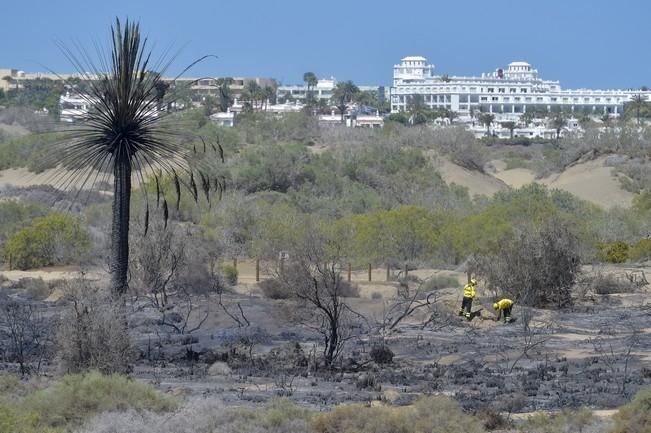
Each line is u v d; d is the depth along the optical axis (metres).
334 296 54.91
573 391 45.28
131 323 66.06
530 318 69.25
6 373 44.03
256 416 32.69
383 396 42.91
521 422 35.84
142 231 84.12
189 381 47.56
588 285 89.25
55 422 33.66
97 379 35.84
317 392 44.56
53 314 63.38
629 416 33.53
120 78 56.66
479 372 51.59
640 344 61.38
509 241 87.94
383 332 64.19
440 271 107.12
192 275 85.19
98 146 57.56
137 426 31.64
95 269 106.44
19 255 113.75
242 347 59.66
